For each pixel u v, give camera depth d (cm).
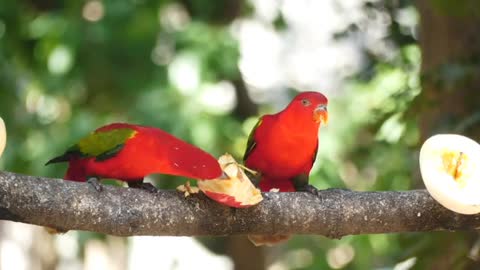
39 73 1545
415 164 1010
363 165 1409
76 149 703
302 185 833
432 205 706
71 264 1991
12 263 1872
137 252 2086
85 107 1560
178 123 1419
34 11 1595
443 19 999
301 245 1939
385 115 1109
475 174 664
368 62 1253
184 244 2089
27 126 1516
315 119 791
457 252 848
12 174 628
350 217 698
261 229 687
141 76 1538
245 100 1694
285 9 1697
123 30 1525
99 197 646
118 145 681
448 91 934
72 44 1494
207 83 1454
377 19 1195
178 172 666
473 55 953
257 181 830
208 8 1587
